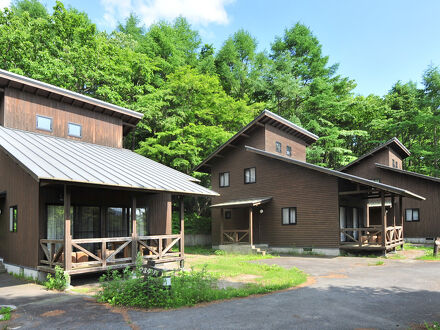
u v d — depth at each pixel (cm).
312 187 1989
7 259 1248
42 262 1053
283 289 939
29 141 1217
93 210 1329
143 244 1191
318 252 1911
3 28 2297
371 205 2512
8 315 687
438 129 3759
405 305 750
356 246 1791
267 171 2242
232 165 2469
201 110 2791
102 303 790
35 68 2247
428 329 580
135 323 638
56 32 2616
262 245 2161
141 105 2580
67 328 618
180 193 1240
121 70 2709
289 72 3734
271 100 3588
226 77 3562
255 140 2395
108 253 1151
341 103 3609
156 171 1419
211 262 1561
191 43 3753
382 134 4050
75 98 1543
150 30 3531
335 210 1869
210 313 695
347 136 3956
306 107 3747
